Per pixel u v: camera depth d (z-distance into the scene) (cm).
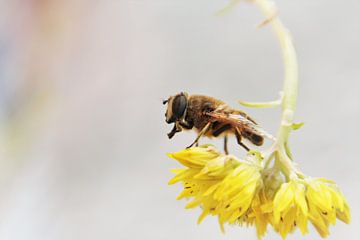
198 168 16
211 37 30
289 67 17
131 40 32
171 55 31
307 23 29
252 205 16
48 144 29
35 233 26
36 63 32
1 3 33
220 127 17
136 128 29
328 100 26
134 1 33
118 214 26
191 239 24
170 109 17
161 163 27
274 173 16
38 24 33
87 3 33
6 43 33
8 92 31
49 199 27
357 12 29
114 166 28
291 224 16
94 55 32
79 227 26
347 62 28
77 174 28
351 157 25
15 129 30
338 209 16
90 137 29
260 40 29
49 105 31
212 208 16
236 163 16
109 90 31
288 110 16
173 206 25
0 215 27
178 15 32
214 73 29
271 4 18
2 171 28
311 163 25
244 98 28
